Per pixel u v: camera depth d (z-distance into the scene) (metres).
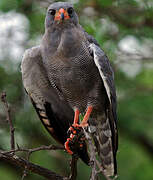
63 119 9.47
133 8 12.50
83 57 8.67
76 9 12.09
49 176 7.63
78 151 7.91
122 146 12.59
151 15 12.53
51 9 8.85
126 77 12.90
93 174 7.27
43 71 9.04
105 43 11.88
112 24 12.41
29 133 11.36
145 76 13.23
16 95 11.44
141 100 12.41
